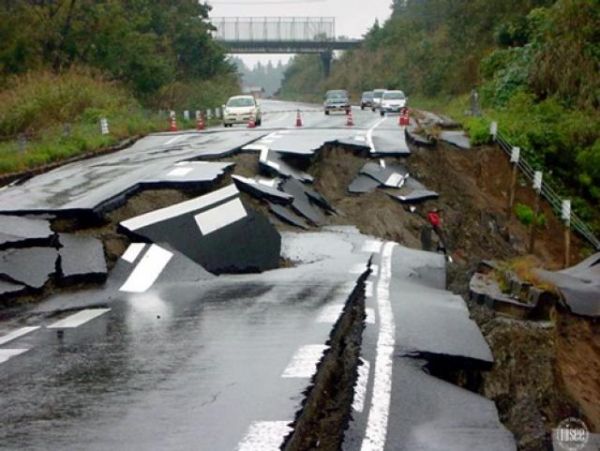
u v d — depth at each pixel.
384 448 5.26
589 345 11.41
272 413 5.57
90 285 10.47
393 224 19.17
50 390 6.34
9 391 6.37
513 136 28.00
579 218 26.45
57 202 13.16
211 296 9.80
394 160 23.22
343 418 5.82
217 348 7.36
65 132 25.52
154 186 14.14
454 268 12.99
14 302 9.62
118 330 8.29
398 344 7.55
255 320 8.40
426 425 5.75
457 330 8.20
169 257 11.13
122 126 31.77
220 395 6.00
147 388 6.27
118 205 12.91
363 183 21.45
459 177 24.77
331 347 7.38
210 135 29.41
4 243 10.57
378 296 9.77
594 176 28.25
